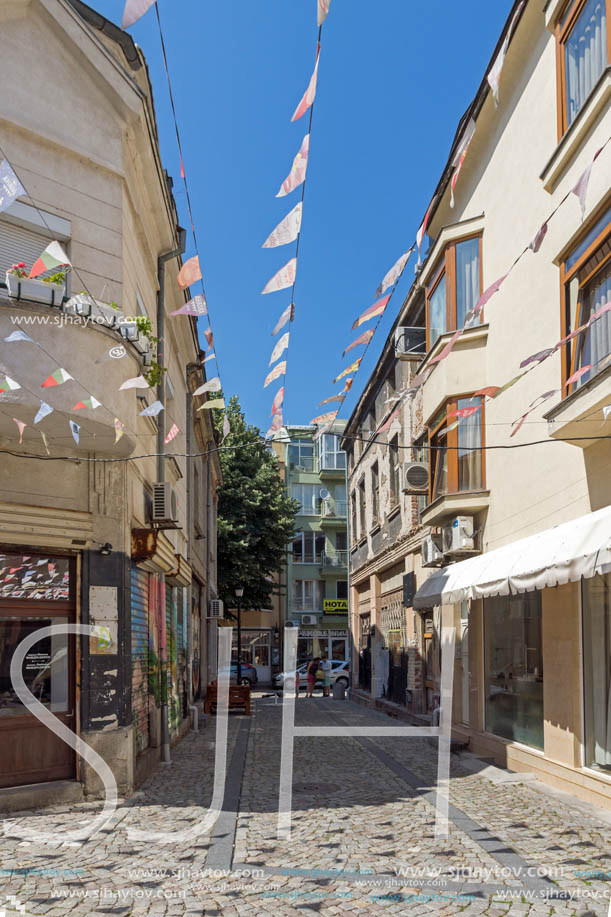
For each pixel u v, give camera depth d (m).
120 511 9.02
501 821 7.36
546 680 9.62
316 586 43.75
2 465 8.20
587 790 8.34
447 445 12.88
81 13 9.09
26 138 8.38
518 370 10.83
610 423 7.79
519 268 10.75
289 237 4.59
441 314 13.38
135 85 9.41
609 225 7.78
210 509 25.81
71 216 8.73
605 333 7.91
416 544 17.44
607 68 7.47
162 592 12.39
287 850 6.32
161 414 12.10
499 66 4.82
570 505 9.07
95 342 8.24
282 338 6.18
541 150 9.93
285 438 7.56
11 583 8.20
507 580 8.98
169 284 13.81
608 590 8.26
